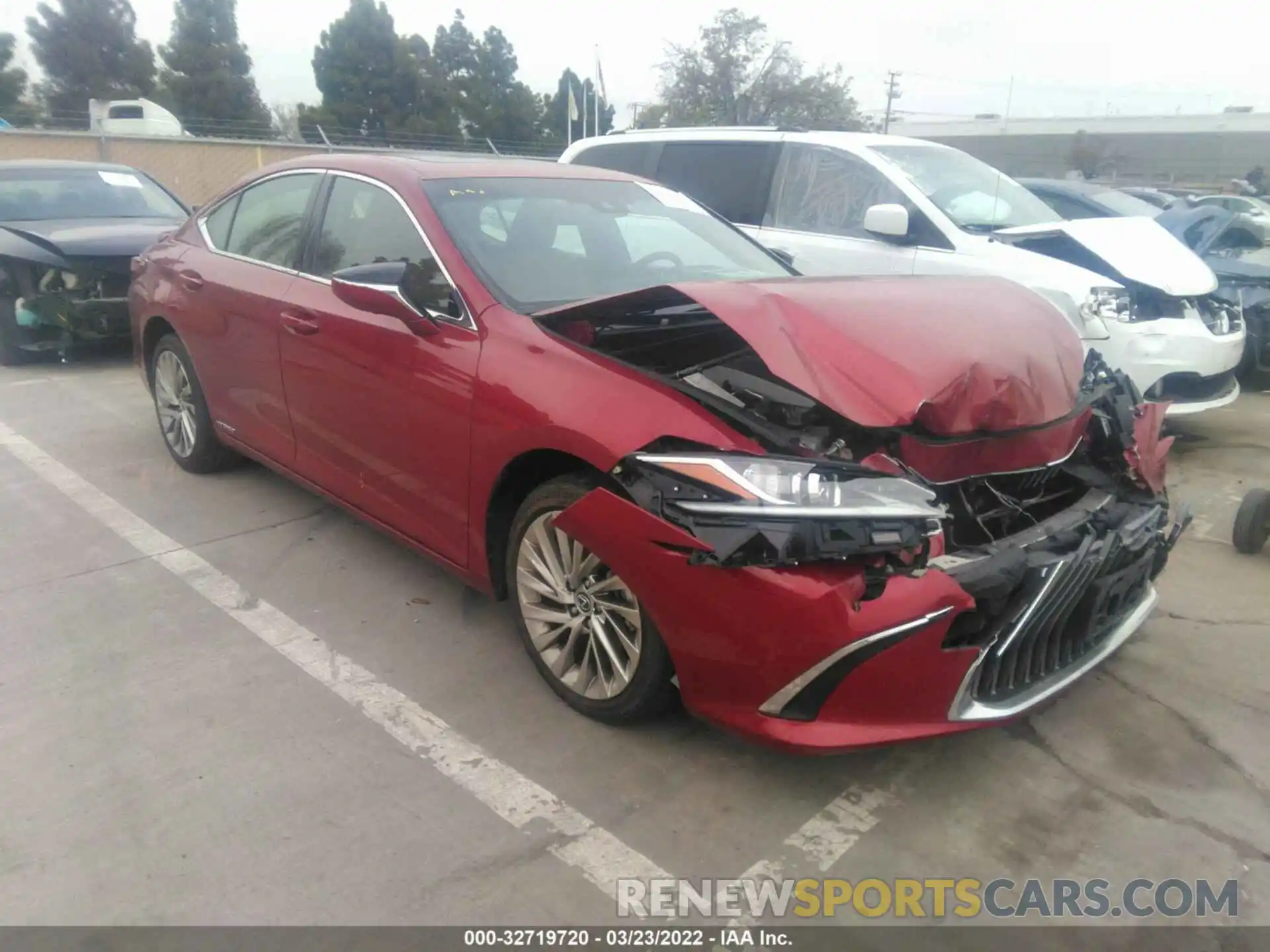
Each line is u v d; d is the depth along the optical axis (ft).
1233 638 12.42
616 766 9.46
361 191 12.87
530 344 10.06
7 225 25.23
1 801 8.70
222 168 62.13
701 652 8.49
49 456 17.97
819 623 7.82
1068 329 10.95
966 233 19.89
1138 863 8.43
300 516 15.31
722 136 24.07
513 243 11.75
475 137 151.23
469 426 10.41
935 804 9.11
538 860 8.24
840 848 8.51
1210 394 19.74
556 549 10.04
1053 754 9.91
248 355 14.23
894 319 9.52
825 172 22.11
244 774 9.17
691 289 9.41
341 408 12.46
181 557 13.76
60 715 9.99
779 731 8.38
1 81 126.00
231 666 11.03
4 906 7.56
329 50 142.92
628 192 13.96
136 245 24.90
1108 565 9.47
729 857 8.36
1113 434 10.64
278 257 13.99
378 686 10.73
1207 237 27.30
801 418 9.18
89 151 57.88
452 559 11.35
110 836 8.32
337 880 7.93
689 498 8.23
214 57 147.54
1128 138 182.70
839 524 7.77
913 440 8.73
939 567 8.23
